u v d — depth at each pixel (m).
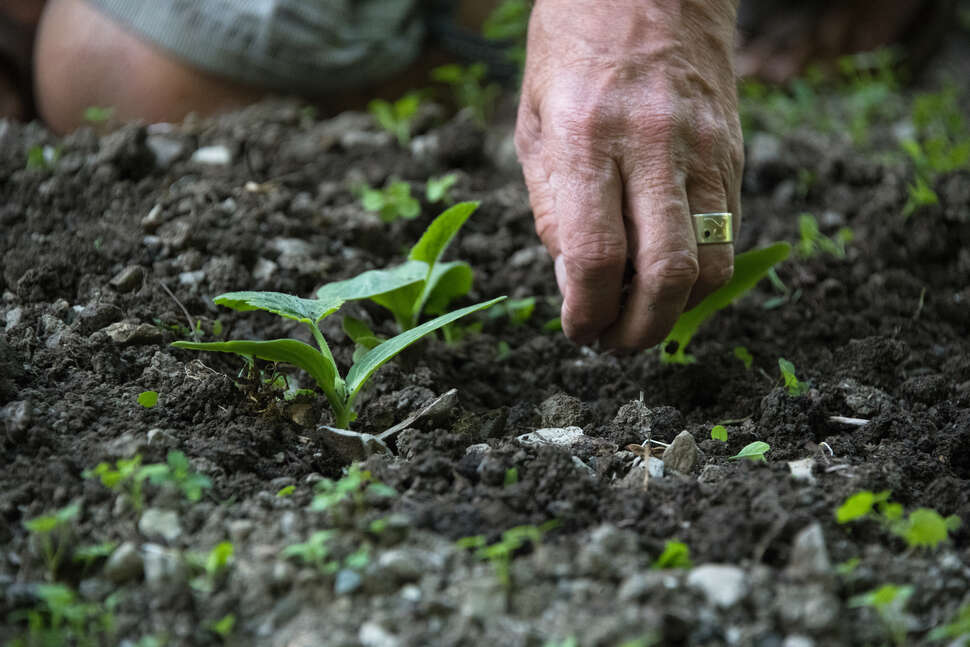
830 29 1.99
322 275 1.28
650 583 1.03
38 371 1.16
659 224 1.13
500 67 1.64
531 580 1.04
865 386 1.21
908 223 1.39
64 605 1.03
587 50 1.16
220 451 1.11
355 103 1.57
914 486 1.12
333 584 1.04
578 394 1.23
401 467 1.11
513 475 1.10
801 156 1.51
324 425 1.16
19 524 1.08
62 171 1.34
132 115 1.51
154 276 1.26
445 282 1.24
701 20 1.17
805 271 1.33
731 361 1.25
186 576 1.04
